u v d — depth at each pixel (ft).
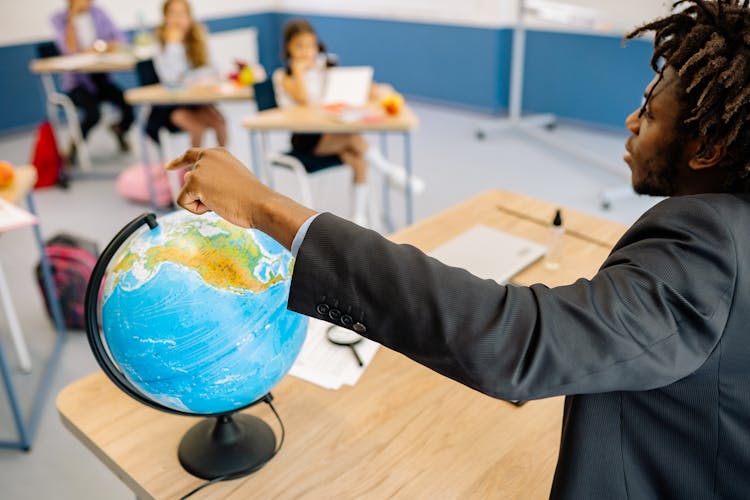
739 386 2.00
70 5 15.64
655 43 2.46
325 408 3.61
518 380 1.80
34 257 10.92
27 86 18.25
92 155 16.56
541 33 17.08
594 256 5.26
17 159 16.30
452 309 1.84
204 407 2.97
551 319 1.80
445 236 5.60
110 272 2.82
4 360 6.40
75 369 7.98
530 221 5.90
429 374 3.91
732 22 2.08
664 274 1.86
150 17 20.35
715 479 2.13
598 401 2.27
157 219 2.94
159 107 13.42
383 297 1.90
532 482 3.14
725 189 2.22
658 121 2.27
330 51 22.26
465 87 18.98
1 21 17.38
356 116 9.93
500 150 15.70
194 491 3.07
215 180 2.23
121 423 3.54
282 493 3.06
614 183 13.37
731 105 2.00
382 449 3.33
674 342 1.83
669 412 2.12
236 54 22.02
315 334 4.24
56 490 6.24
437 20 18.80
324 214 2.05
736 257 1.89
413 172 14.35
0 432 6.99
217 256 2.76
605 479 2.28
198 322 2.69
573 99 17.17
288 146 16.81
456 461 3.26
